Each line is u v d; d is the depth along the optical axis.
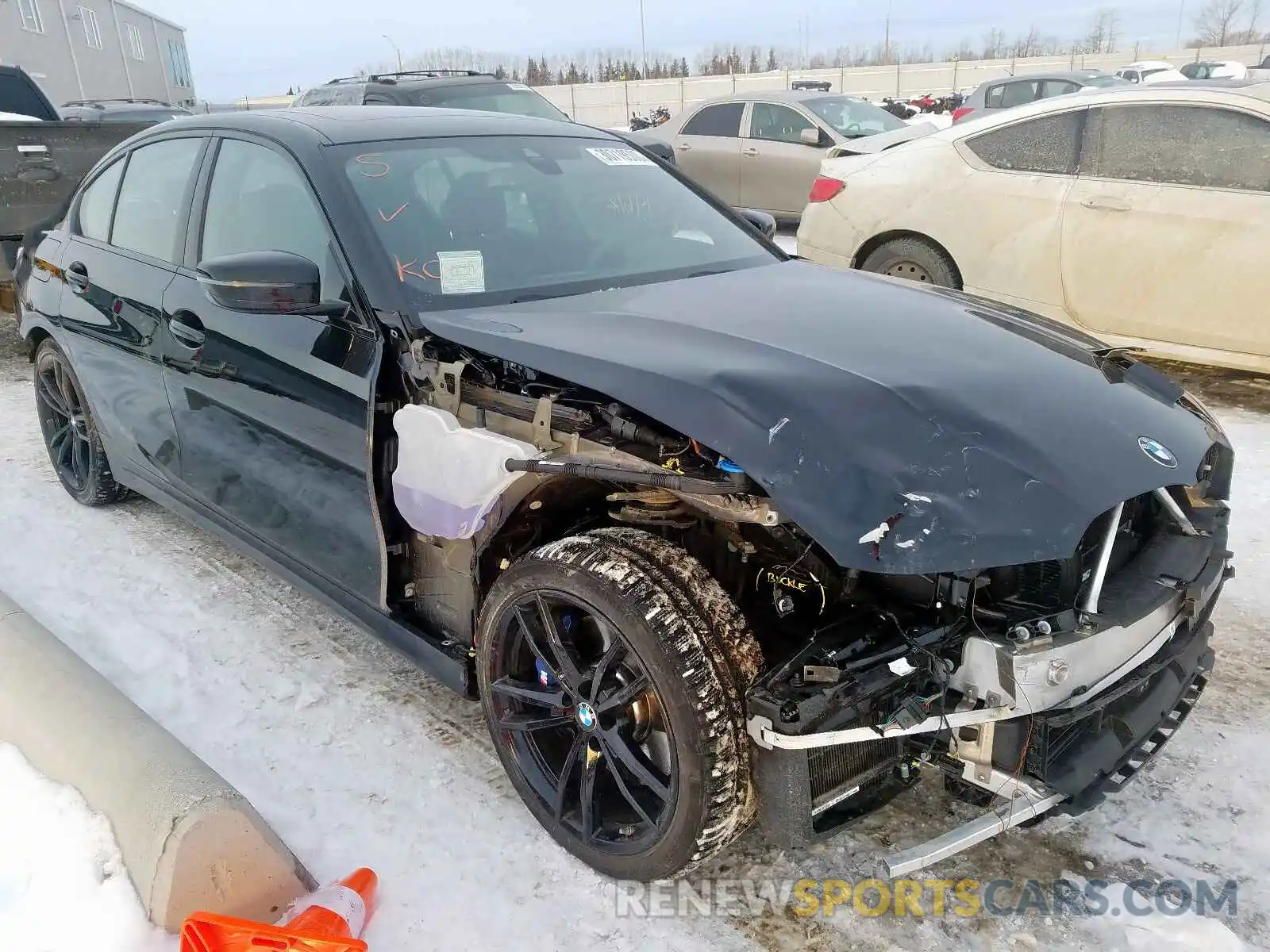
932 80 39.44
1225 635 3.23
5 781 2.23
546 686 2.33
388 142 3.02
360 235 2.65
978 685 1.86
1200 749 2.67
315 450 2.72
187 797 1.98
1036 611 1.94
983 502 1.81
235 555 3.96
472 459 2.21
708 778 1.91
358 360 2.54
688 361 2.12
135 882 1.95
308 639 3.31
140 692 2.99
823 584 2.16
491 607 2.32
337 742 2.76
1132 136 5.33
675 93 36.81
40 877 2.01
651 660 1.94
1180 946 2.02
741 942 2.07
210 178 3.24
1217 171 5.07
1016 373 2.22
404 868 2.28
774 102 10.42
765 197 10.52
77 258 3.91
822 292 2.79
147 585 3.69
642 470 1.97
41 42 31.00
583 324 2.43
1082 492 1.87
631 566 2.03
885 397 1.98
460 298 2.61
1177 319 5.25
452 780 2.60
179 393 3.30
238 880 1.99
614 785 2.26
